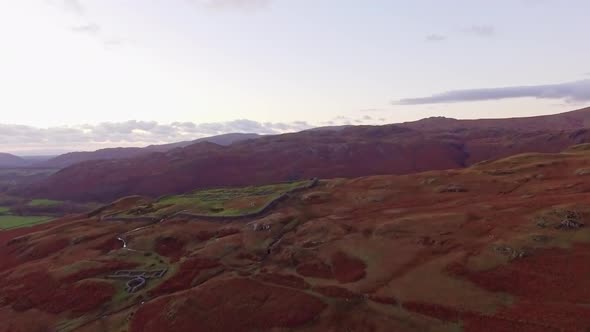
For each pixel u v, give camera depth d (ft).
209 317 167.53
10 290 229.86
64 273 237.45
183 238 278.87
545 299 136.56
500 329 126.93
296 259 218.59
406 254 194.80
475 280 158.10
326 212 295.69
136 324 173.47
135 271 235.81
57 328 183.73
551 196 232.12
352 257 204.64
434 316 143.02
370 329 144.25
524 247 171.12
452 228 210.59
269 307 168.76
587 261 151.64
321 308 163.22
